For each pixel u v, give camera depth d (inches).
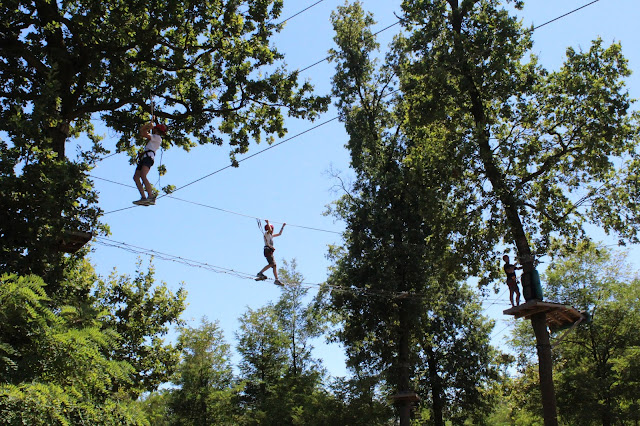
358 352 1380.4
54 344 365.4
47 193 561.9
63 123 677.9
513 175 924.0
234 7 743.7
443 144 962.1
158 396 1670.8
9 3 649.0
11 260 559.5
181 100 785.6
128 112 796.6
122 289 1014.4
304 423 1537.9
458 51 900.6
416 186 1003.9
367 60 1402.6
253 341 1830.7
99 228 684.7
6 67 703.7
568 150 897.5
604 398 1250.6
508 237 938.1
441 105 939.3
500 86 905.5
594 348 1358.3
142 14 716.0
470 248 957.8
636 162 927.0
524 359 1514.5
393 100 1380.4
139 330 1001.5
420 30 955.3
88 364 377.7
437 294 1298.0
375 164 1337.4
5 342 354.3
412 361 1378.0
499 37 899.4
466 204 952.3
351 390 1498.5
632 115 898.7
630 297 1357.0
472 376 1441.9
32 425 310.3
